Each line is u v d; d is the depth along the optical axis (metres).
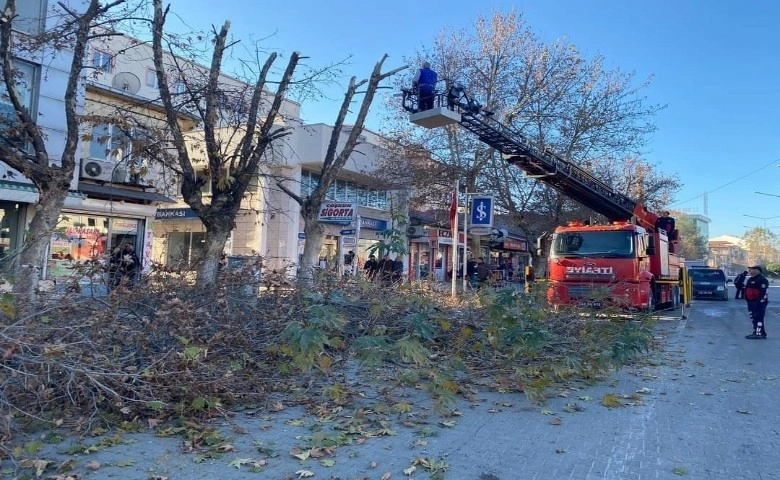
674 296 19.72
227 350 6.38
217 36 10.22
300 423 5.37
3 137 8.80
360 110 11.91
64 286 6.04
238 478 4.07
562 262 15.14
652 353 9.90
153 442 4.73
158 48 9.62
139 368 5.32
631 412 6.13
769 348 11.16
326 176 11.73
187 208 22.72
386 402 6.18
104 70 12.73
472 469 4.38
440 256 32.22
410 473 4.23
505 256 41.66
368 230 27.22
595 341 8.27
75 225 16.47
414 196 24.17
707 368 8.80
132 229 18.08
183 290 7.04
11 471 3.96
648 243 15.92
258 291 7.95
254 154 10.48
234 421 5.41
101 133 16.75
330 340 6.73
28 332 4.76
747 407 6.40
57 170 8.35
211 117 10.16
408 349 6.19
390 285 10.23
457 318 8.57
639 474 4.34
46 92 13.85
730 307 23.97
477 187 24.09
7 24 8.34
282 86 10.89
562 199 24.44
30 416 4.56
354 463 4.43
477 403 6.36
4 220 14.24
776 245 103.88
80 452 4.40
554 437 5.21
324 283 8.77
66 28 9.41
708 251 105.50
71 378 4.71
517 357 7.66
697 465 4.55
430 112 11.66
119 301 5.89
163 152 10.23
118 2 9.03
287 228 22.75
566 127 23.36
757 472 4.43
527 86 23.06
